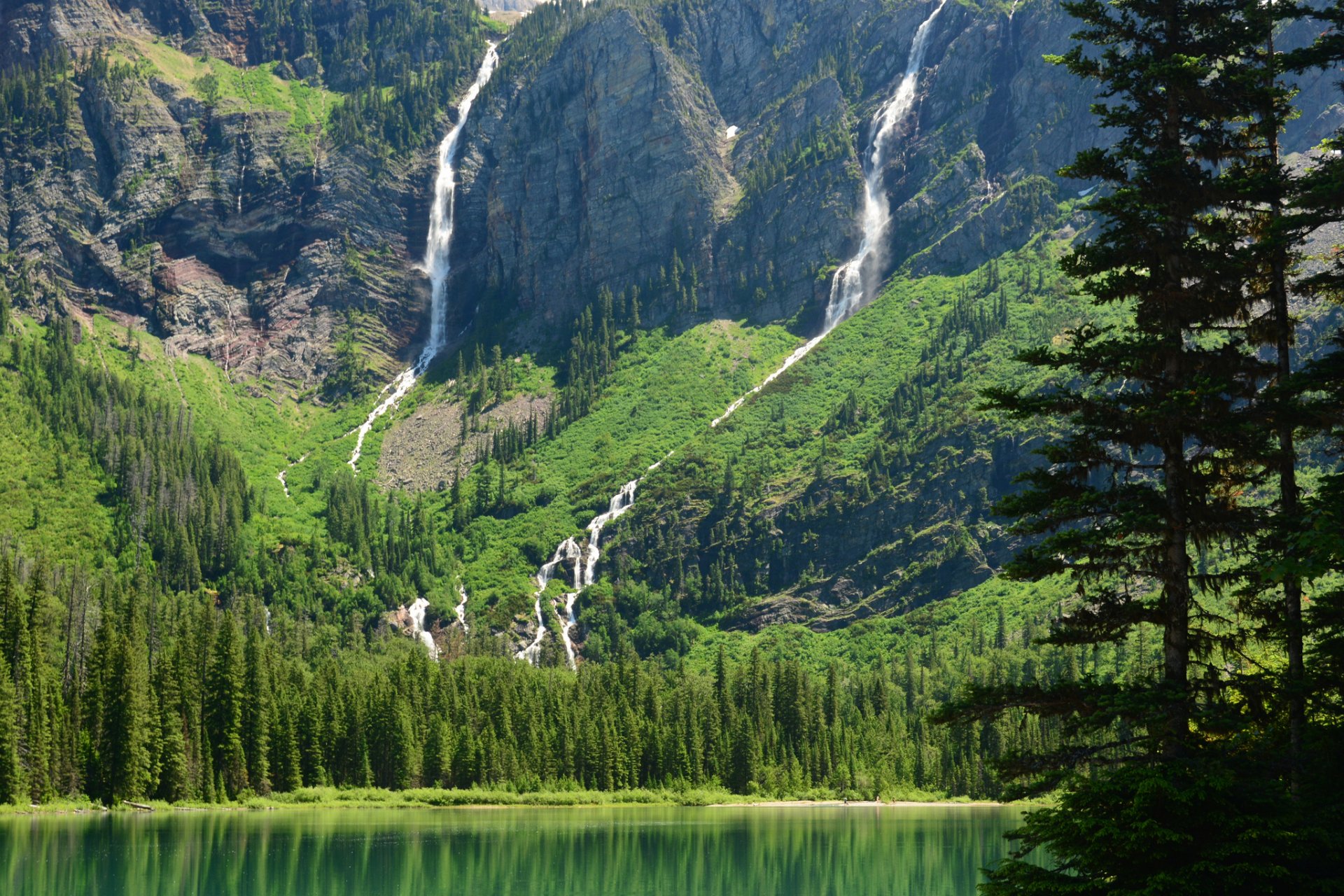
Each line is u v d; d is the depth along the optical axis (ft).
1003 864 183.93
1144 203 180.55
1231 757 170.91
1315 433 191.31
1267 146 190.90
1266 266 188.75
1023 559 180.96
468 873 469.98
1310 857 161.89
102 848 505.66
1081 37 191.62
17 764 621.72
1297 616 183.52
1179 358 181.06
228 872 457.27
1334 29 191.72
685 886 450.30
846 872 484.74
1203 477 178.60
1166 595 176.86
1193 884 160.45
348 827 622.95
